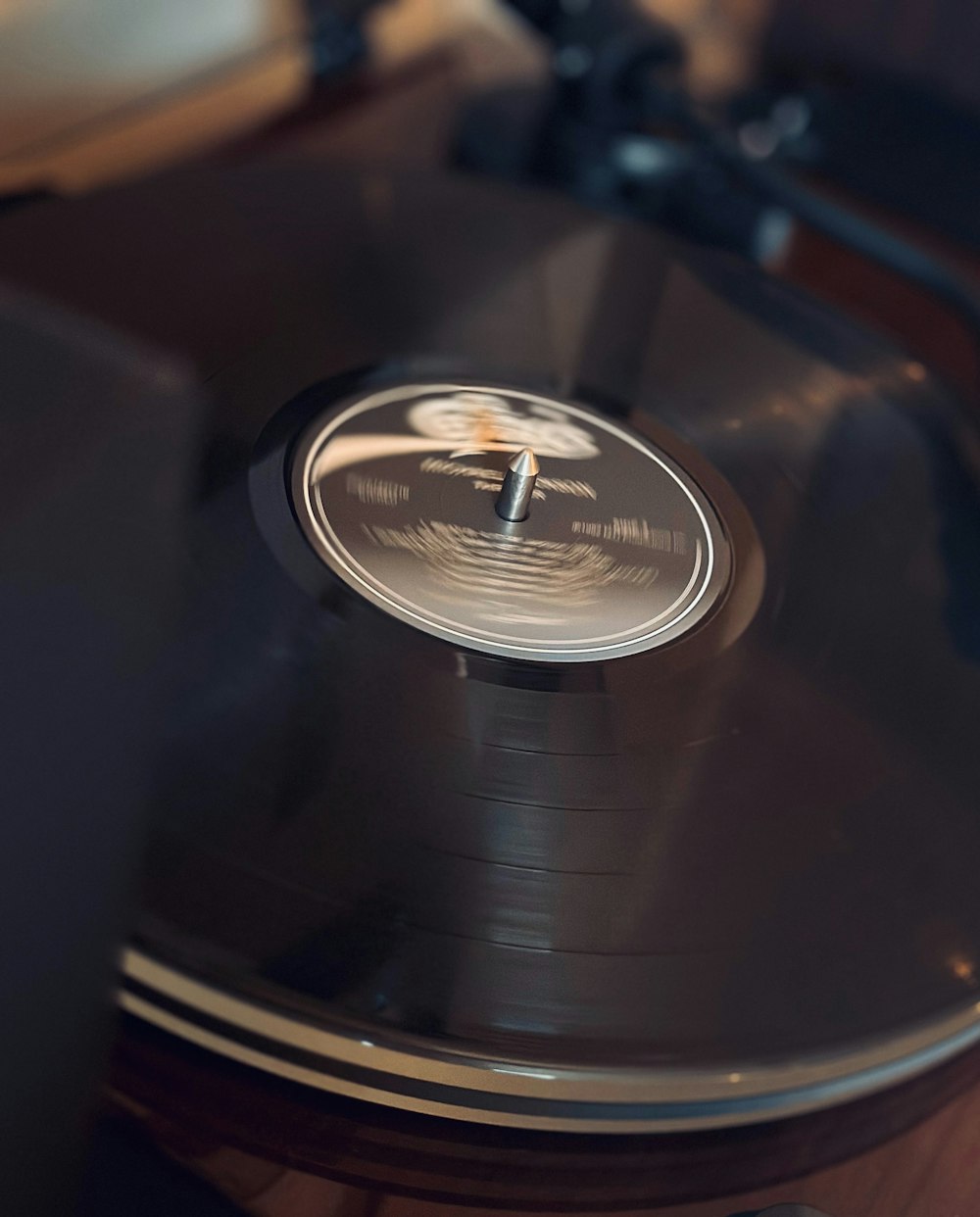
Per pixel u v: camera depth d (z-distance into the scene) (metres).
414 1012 0.40
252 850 0.42
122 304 0.52
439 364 0.54
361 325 0.54
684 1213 0.41
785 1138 0.43
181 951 0.40
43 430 0.48
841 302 0.73
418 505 0.49
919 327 0.72
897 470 0.55
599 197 0.75
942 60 0.85
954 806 0.46
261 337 0.53
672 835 0.44
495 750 0.45
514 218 0.61
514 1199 0.41
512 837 0.43
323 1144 0.41
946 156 0.81
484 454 0.52
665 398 0.55
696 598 0.49
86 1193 0.39
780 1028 0.42
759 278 0.60
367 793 0.43
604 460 0.53
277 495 0.48
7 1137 0.38
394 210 0.60
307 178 0.60
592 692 0.46
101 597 0.44
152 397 0.49
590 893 0.43
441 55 0.85
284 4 0.77
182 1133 0.40
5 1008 0.38
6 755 0.41
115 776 0.42
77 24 0.69
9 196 0.61
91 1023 0.39
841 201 0.71
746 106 0.80
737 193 0.74
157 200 0.57
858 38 0.87
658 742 0.46
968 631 0.50
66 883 0.40
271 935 0.41
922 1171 0.43
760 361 0.57
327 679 0.45
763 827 0.45
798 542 0.52
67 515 0.46
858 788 0.46
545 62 0.86
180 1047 0.42
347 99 0.80
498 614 0.47
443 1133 0.42
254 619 0.45
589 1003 0.41
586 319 0.57
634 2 0.76
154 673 0.43
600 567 0.49
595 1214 0.41
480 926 0.42
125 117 0.72
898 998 0.43
